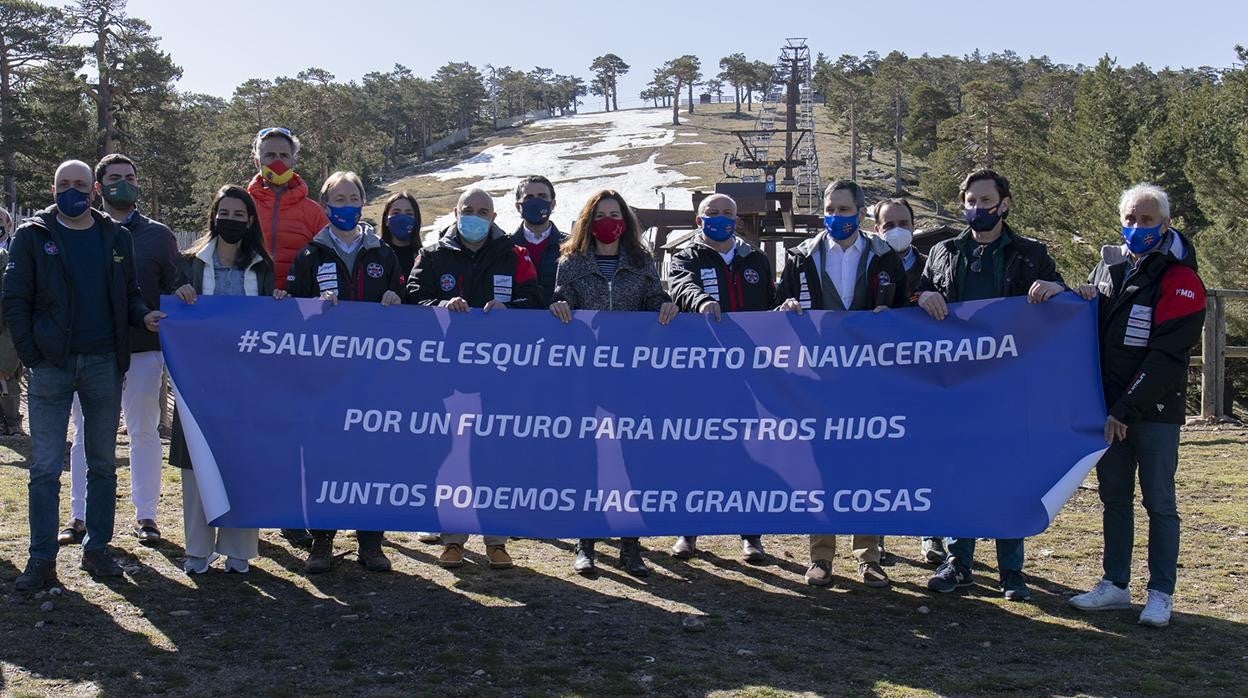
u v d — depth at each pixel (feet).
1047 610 19.43
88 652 16.12
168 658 16.03
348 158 310.24
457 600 19.51
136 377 21.72
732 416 19.83
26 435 35.73
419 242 23.40
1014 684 15.67
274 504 19.36
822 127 409.90
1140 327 18.74
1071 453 19.25
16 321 18.38
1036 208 166.09
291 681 15.34
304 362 19.66
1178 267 18.54
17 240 18.54
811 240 21.59
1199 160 106.93
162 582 19.76
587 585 20.77
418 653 16.65
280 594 19.47
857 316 20.02
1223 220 98.99
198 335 19.58
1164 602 18.57
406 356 19.79
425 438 19.66
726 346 20.01
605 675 15.84
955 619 18.86
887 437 19.70
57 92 154.10
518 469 19.69
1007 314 19.65
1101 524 26.13
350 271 21.02
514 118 526.57
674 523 19.61
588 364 19.90
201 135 288.10
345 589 19.95
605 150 355.56
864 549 21.31
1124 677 16.03
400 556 22.63
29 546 19.60
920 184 248.11
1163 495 18.71
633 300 21.65
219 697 14.69
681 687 15.42
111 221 19.45
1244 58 128.26
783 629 18.17
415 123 449.06
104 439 19.48
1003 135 228.63
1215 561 22.72
